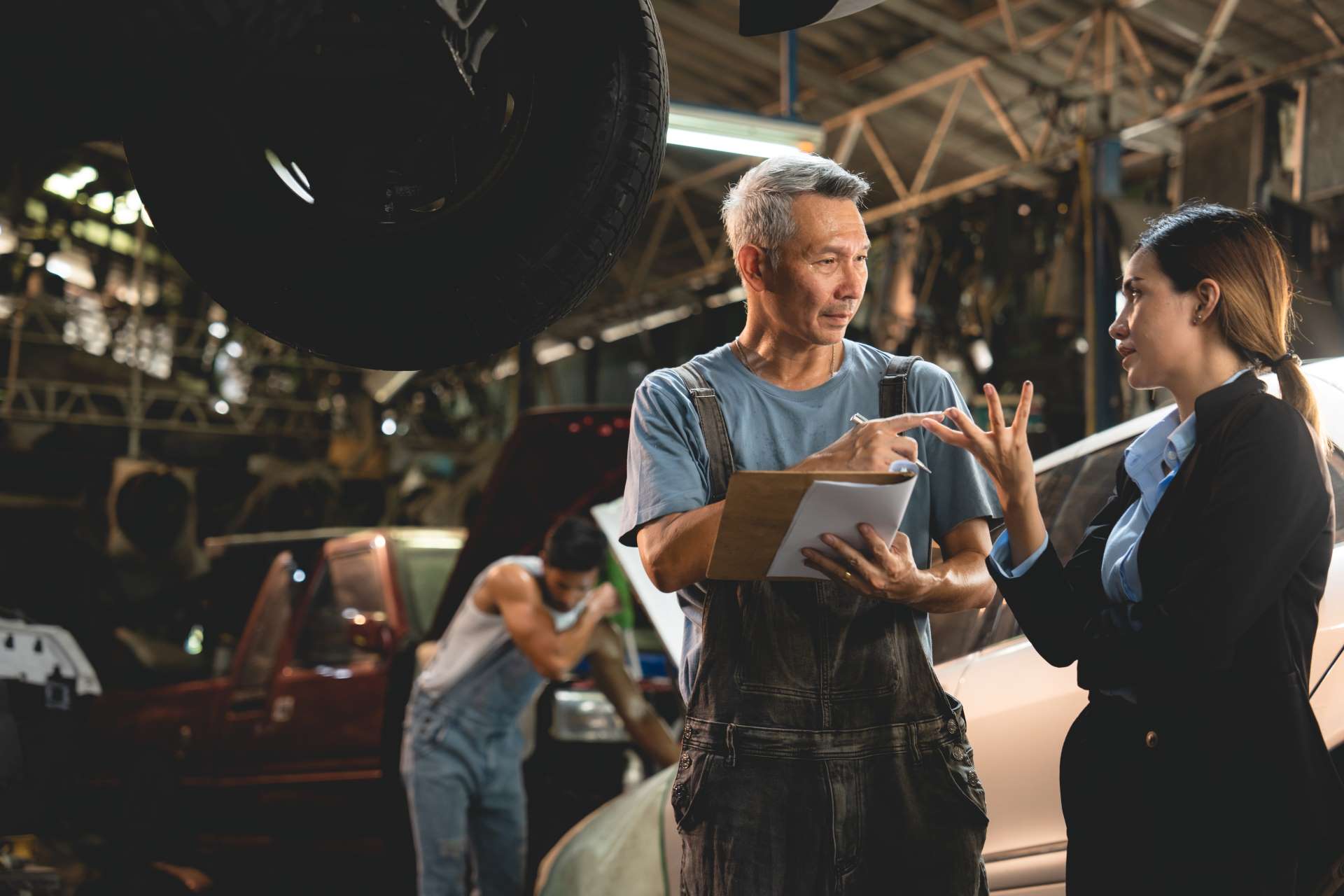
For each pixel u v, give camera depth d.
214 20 1.44
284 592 6.63
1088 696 2.22
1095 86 8.86
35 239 13.09
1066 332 9.27
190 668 11.08
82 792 6.67
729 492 1.63
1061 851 2.27
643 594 3.65
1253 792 1.62
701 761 1.88
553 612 4.10
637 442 1.97
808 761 1.84
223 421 14.52
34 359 13.34
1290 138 8.26
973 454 1.83
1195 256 1.78
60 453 13.41
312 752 5.91
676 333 15.27
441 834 4.11
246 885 6.23
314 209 1.72
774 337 1.99
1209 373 1.80
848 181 1.91
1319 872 1.79
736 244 1.99
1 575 12.66
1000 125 10.28
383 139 1.70
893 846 1.84
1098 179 8.73
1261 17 8.13
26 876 3.78
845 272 1.89
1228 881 1.64
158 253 14.32
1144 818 1.72
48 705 3.65
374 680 5.76
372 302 1.72
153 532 12.91
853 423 1.96
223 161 1.70
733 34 10.08
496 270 1.71
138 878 5.90
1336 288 8.04
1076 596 1.88
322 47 1.63
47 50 1.41
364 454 14.76
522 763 4.86
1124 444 2.66
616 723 4.88
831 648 1.86
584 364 17.33
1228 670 1.66
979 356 10.25
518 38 1.75
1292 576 1.64
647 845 3.26
